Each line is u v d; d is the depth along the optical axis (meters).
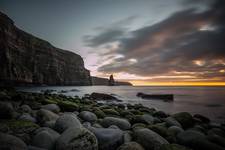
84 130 3.92
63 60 125.44
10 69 60.03
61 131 4.89
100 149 4.35
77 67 143.00
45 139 4.00
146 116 8.89
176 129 6.27
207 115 16.94
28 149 3.36
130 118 9.24
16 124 4.62
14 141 3.29
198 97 39.78
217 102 28.75
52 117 6.38
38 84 86.25
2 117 5.73
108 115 10.02
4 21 66.94
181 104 25.86
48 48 105.06
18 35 77.94
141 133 4.82
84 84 149.25
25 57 79.94
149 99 32.78
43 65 95.81
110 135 4.65
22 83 69.88
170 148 4.00
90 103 18.56
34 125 4.84
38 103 11.52
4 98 13.29
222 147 4.85
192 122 9.21
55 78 103.19
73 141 3.62
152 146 4.38
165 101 30.08
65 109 10.13
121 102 27.36
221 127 9.87
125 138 4.79
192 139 5.07
